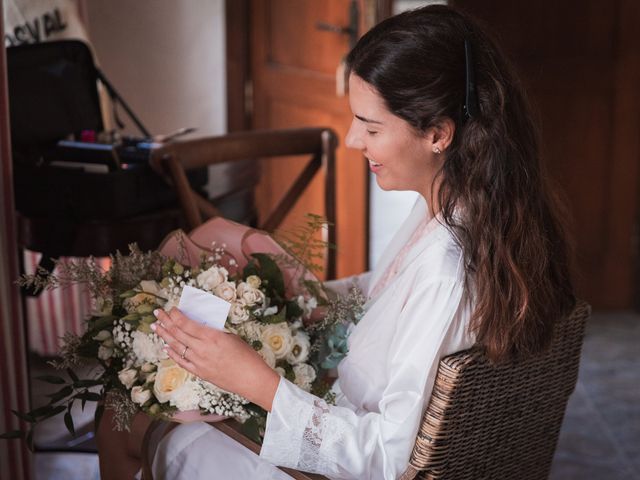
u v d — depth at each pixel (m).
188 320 1.43
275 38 3.70
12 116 2.24
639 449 2.88
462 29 1.43
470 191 1.44
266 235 1.69
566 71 3.77
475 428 1.49
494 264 1.43
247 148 2.41
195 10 3.59
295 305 1.59
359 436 1.44
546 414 1.63
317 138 2.53
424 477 1.47
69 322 3.05
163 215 2.30
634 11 3.69
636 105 3.79
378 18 3.30
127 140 2.47
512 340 1.42
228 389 1.44
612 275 3.98
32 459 2.04
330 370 1.83
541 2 3.71
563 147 3.84
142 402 1.47
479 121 1.42
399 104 1.41
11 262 1.91
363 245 3.54
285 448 1.45
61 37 2.63
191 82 3.66
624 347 3.64
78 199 2.21
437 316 1.42
